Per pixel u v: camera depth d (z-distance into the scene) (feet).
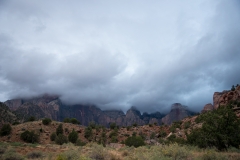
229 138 55.21
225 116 60.85
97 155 38.73
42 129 199.41
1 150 47.98
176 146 39.58
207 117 66.23
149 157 33.83
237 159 36.17
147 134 227.61
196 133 72.95
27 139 154.40
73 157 35.32
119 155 43.62
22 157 40.88
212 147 55.83
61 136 149.07
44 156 44.39
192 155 37.63
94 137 214.69
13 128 189.16
